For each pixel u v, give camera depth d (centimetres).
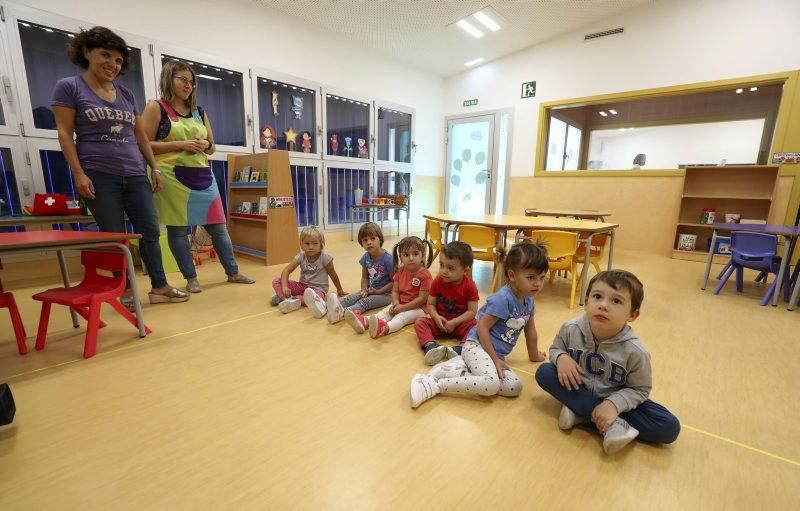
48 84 306
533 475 102
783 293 298
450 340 192
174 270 340
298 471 102
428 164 693
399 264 226
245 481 98
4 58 280
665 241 502
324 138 509
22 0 283
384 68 583
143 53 343
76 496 93
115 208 221
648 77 493
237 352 176
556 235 249
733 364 174
